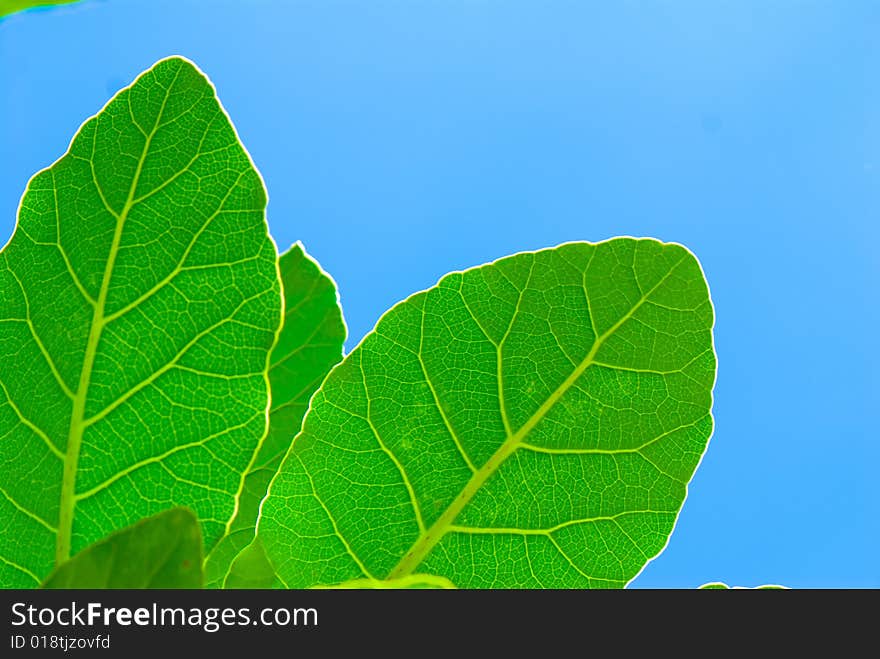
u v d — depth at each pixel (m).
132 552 0.36
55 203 0.38
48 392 0.38
